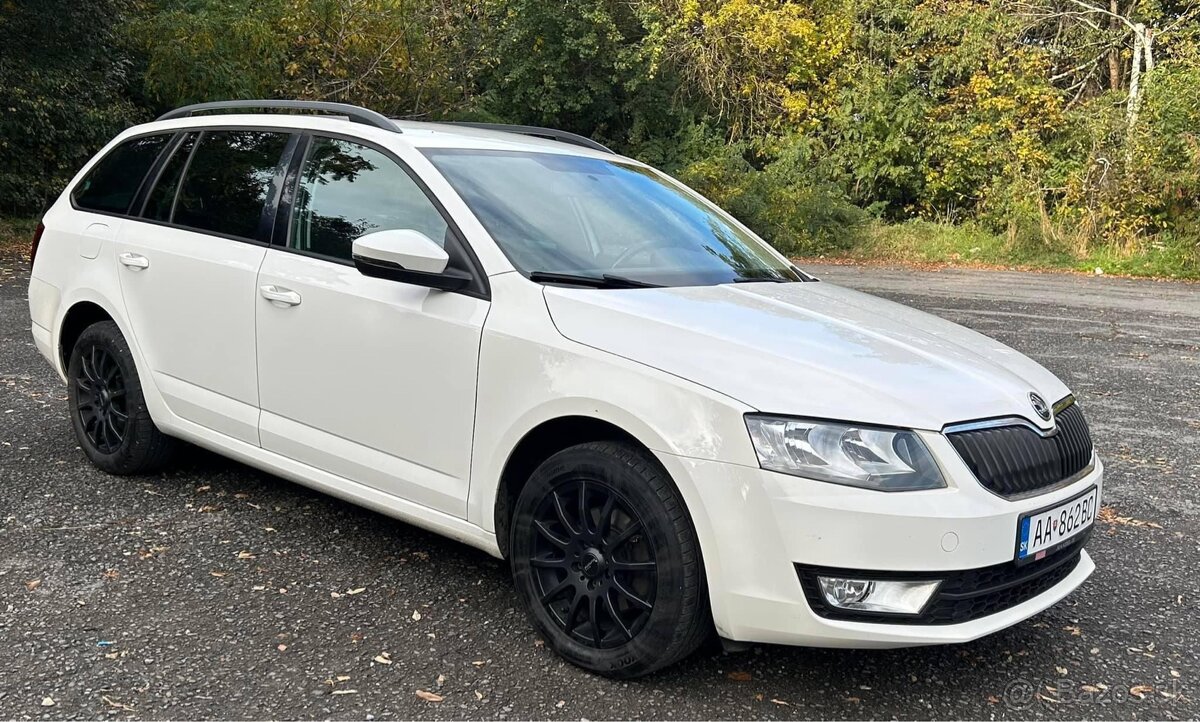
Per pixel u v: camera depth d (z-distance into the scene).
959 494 2.47
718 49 24.42
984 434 2.60
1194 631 3.24
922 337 3.08
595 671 2.77
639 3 24.36
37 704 2.50
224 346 3.76
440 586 3.35
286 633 2.96
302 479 3.55
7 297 9.56
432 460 3.12
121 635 2.90
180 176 4.15
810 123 23.72
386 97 18.94
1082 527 2.86
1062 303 12.52
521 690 2.69
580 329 2.80
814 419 2.46
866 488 2.42
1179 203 18.52
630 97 24.98
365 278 3.30
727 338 2.71
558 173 3.70
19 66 15.57
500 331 2.92
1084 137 20.44
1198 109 18.27
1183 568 3.79
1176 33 21.20
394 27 18.53
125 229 4.25
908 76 22.67
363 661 2.81
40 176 16.34
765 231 20.88
